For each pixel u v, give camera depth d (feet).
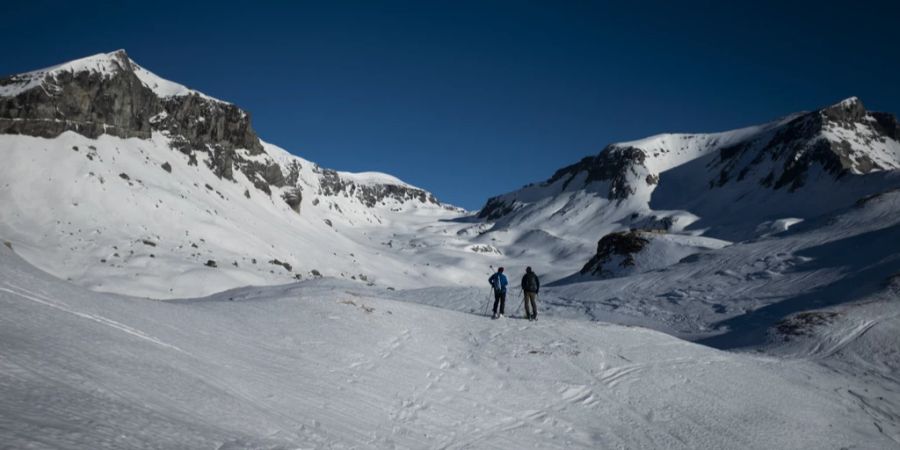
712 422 44.45
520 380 46.70
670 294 134.31
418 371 44.55
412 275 405.39
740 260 154.51
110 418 17.53
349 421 31.78
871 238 138.51
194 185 327.26
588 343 56.49
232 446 19.57
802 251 148.46
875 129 554.46
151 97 356.79
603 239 250.37
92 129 282.56
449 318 60.13
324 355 42.60
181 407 22.81
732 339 88.48
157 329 35.14
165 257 207.62
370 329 51.08
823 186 467.11
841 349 72.64
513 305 108.78
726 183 589.73
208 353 34.50
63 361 22.07
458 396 41.60
